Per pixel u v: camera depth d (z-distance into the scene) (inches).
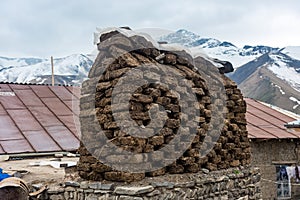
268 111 538.6
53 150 356.2
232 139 222.7
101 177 166.6
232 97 228.1
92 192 160.9
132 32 185.0
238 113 230.5
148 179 165.2
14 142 359.9
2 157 332.5
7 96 448.1
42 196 168.7
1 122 393.1
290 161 458.9
